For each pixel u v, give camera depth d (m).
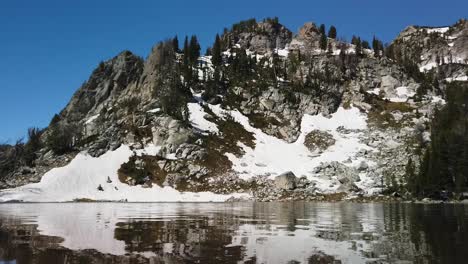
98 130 142.25
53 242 24.94
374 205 78.88
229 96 159.25
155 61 176.12
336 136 141.75
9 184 112.69
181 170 116.31
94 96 184.38
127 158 122.62
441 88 182.50
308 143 138.50
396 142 132.62
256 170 119.69
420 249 22.48
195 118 141.12
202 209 64.56
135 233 29.69
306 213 53.94
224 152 126.94
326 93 163.50
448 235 28.72
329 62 191.00
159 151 123.44
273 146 136.25
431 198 98.69
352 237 27.80
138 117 137.38
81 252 21.28
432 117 145.25
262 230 32.16
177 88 154.12
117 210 61.84
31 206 77.12
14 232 30.42
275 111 151.62
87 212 56.41
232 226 35.28
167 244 24.14
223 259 19.45
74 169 114.75
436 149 106.94
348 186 105.00
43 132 159.25
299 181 109.19
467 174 101.62
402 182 106.62
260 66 185.00
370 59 190.12
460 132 117.44
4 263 18.41
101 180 112.31
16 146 132.75
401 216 48.00
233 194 105.75
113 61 195.88
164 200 103.06
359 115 156.12
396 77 182.25
